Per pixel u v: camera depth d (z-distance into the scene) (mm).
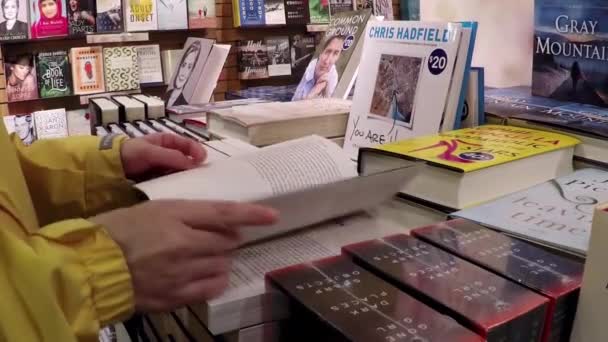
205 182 707
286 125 1146
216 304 555
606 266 527
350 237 738
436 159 824
